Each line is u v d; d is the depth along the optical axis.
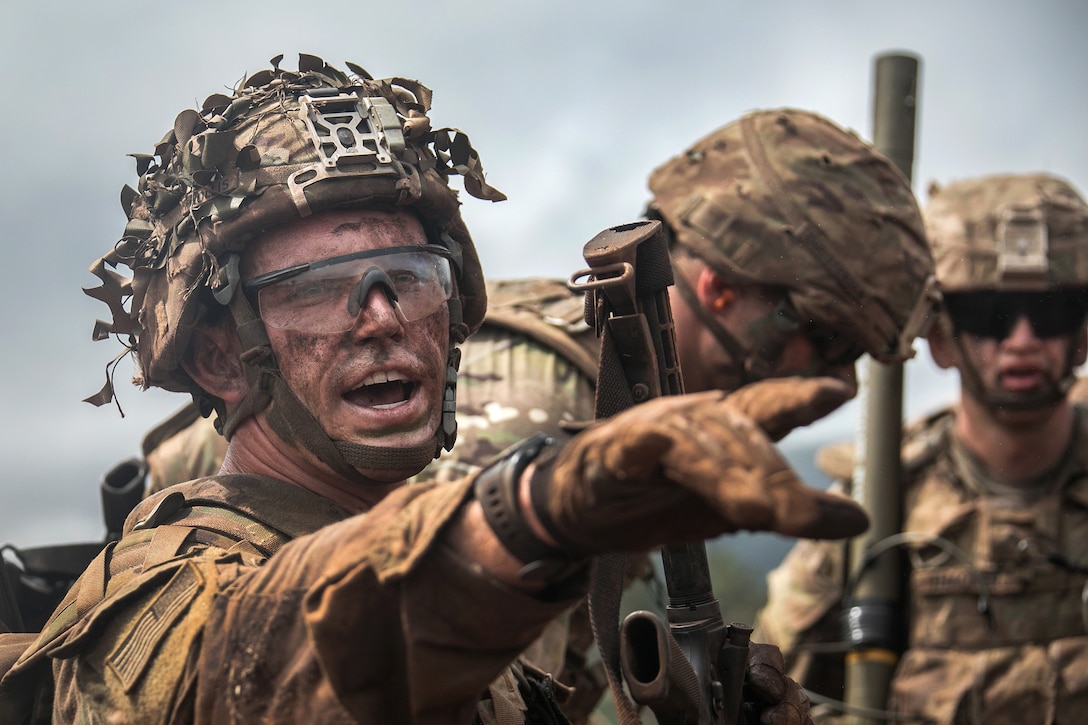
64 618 3.46
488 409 5.48
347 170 3.73
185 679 2.89
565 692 3.96
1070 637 8.62
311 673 2.70
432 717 2.67
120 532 5.37
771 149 6.42
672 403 2.19
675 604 3.56
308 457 3.78
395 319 3.74
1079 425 9.06
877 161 6.52
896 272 6.36
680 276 6.39
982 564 8.78
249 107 3.92
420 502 2.68
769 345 6.27
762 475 2.02
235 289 3.77
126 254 4.01
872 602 8.73
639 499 2.29
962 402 9.16
